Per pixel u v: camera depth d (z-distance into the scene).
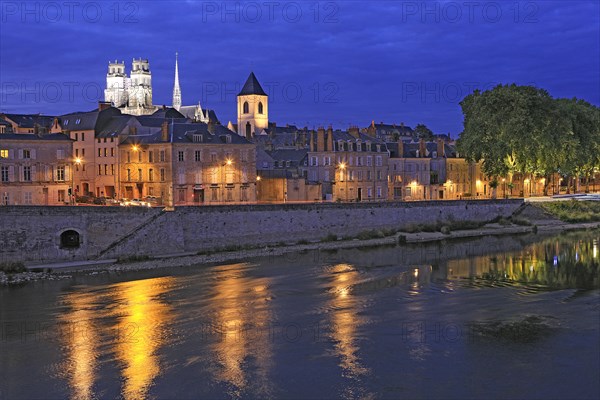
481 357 39.91
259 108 195.38
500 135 107.38
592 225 108.12
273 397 35.00
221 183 98.94
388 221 95.50
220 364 39.56
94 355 41.44
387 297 54.94
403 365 38.91
